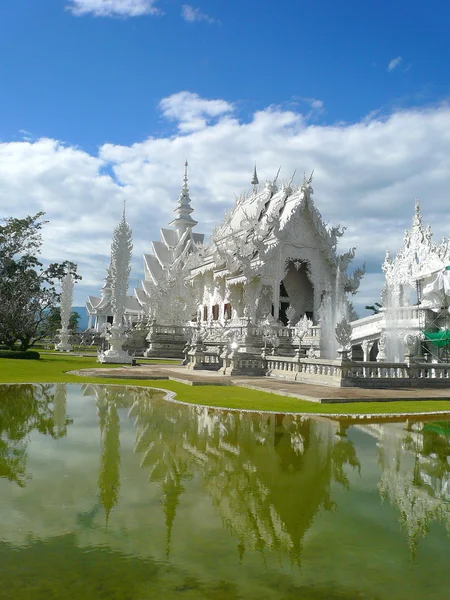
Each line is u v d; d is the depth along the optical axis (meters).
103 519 5.68
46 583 4.22
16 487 6.84
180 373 26.69
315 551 4.98
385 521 5.86
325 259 44.03
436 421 13.11
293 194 46.12
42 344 71.81
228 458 8.73
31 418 12.59
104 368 30.50
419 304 37.12
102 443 9.76
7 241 55.59
